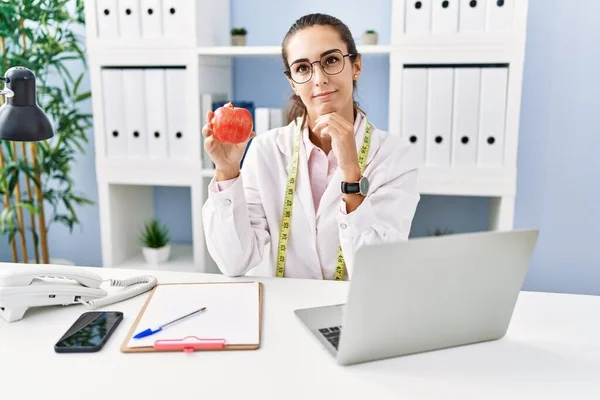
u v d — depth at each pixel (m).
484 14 1.91
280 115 2.21
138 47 2.14
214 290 1.15
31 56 2.41
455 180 2.02
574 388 0.78
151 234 2.46
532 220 2.44
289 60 1.34
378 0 2.35
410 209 1.37
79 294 1.08
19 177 2.66
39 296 1.02
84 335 0.92
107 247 2.34
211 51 2.09
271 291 1.16
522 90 2.33
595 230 2.41
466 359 0.87
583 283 2.46
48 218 2.81
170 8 2.10
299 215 1.42
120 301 1.10
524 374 0.82
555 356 0.88
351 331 0.81
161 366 0.84
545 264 2.47
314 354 0.88
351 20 2.38
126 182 2.26
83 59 2.51
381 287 0.79
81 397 0.75
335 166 1.42
